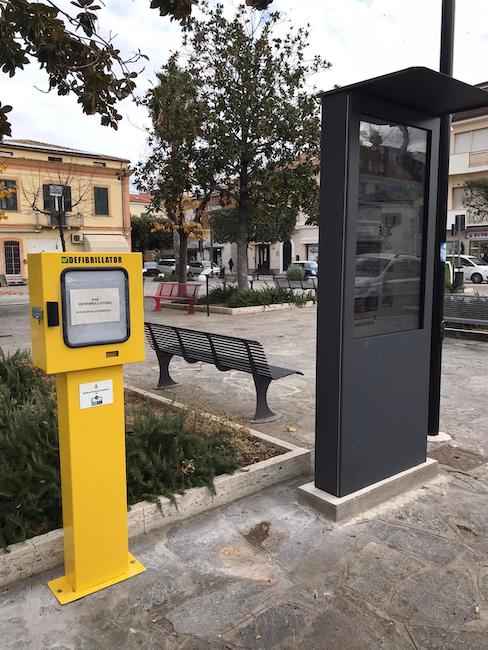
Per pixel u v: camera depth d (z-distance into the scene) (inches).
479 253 1318.9
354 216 122.0
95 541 104.8
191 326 477.4
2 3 140.8
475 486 149.2
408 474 145.7
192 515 133.4
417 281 143.5
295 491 145.8
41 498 121.0
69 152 1376.7
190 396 243.1
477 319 393.1
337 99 119.0
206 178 559.8
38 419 146.7
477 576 108.7
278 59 537.6
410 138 135.2
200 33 529.0
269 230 1376.7
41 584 107.0
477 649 89.5
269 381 205.2
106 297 100.7
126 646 90.6
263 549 118.7
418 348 145.1
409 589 104.7
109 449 104.9
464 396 241.9
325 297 127.3
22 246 1343.5
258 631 93.9
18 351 242.1
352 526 128.0
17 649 89.9
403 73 108.6
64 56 160.2
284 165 570.6
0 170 579.5
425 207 140.9
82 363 98.5
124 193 1480.1
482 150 1295.5
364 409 133.4
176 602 101.5
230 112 539.8
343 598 102.3
